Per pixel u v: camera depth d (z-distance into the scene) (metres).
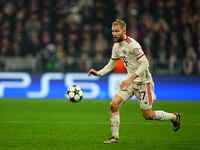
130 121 38.56
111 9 77.50
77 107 51.62
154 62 65.69
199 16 76.00
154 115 27.08
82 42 73.19
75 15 76.62
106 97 64.12
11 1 78.75
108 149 24.70
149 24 75.50
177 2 78.88
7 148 24.98
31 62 65.38
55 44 73.00
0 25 75.81
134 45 25.66
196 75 65.31
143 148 25.14
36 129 33.47
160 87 64.94
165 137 29.77
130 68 26.34
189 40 72.94
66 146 25.73
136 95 26.55
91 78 64.38
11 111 46.94
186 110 49.19
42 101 58.78
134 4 78.81
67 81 64.62
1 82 64.62
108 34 73.88
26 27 73.69
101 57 69.12
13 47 70.56
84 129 33.62
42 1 78.38
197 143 27.27
